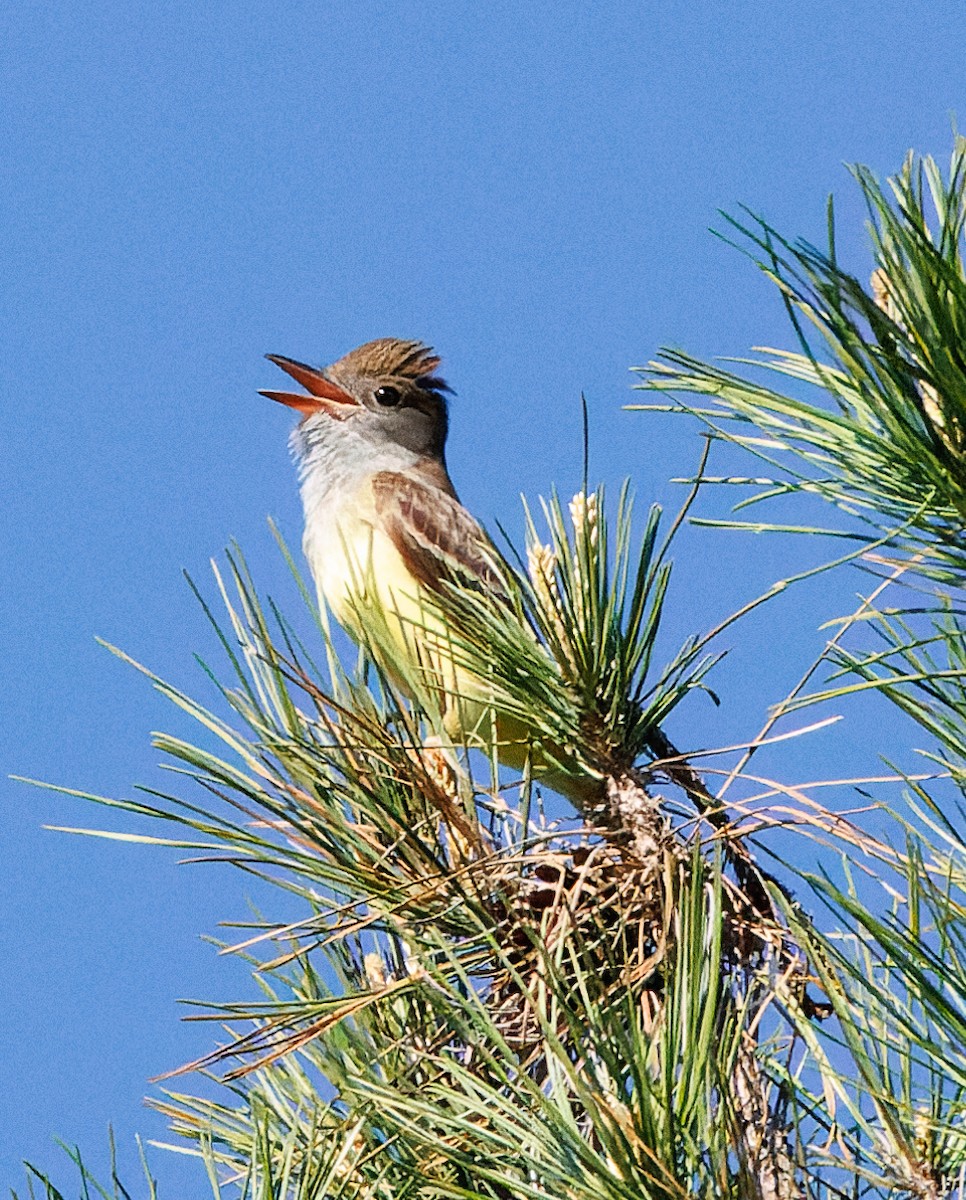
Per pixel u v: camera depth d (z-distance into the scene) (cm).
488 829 659
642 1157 458
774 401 528
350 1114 555
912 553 518
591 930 625
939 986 502
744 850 636
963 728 543
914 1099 547
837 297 466
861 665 551
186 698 611
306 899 610
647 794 653
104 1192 534
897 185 471
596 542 658
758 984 569
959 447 494
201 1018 541
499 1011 602
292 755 614
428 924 604
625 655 654
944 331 464
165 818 587
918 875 504
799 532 528
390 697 656
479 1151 524
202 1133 586
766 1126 515
